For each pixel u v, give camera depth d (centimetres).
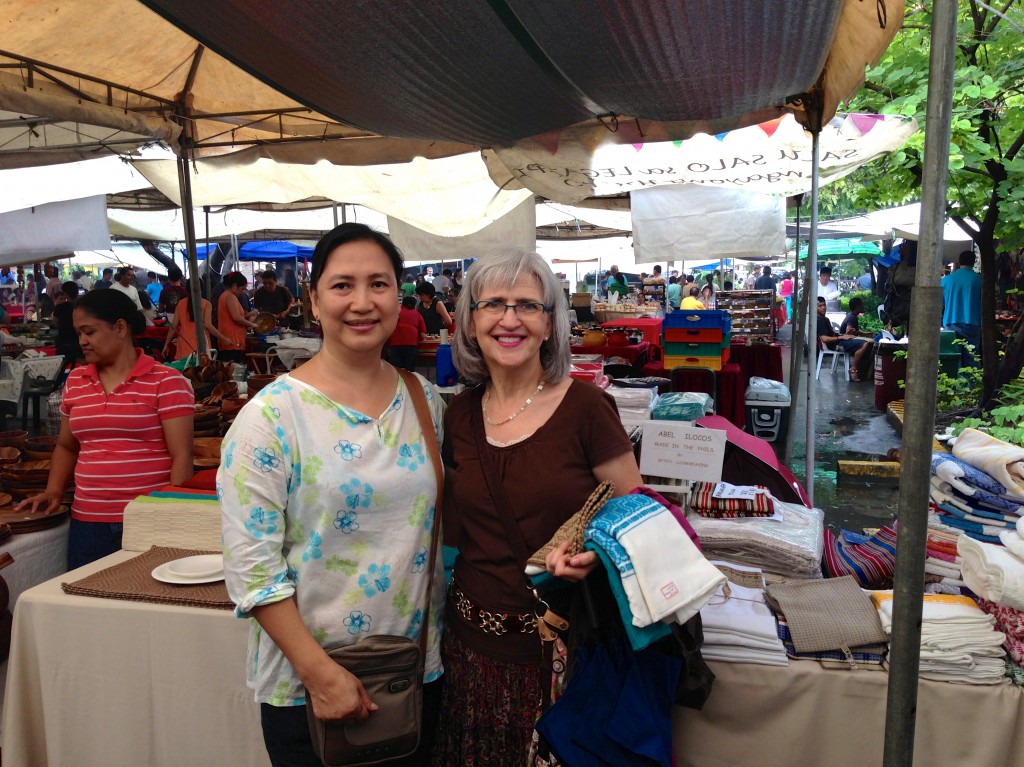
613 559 150
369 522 164
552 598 168
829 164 473
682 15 212
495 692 175
